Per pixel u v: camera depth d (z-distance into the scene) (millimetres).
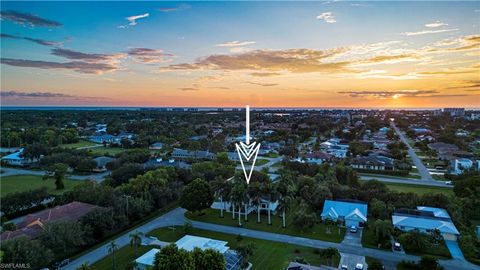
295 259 63656
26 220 72750
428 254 66438
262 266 61281
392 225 74812
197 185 88562
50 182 124812
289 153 180875
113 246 61594
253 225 83062
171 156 175500
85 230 67375
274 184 87625
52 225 62625
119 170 115938
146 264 57594
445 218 79188
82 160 142500
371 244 71500
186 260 51844
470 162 139000
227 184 88312
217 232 78375
